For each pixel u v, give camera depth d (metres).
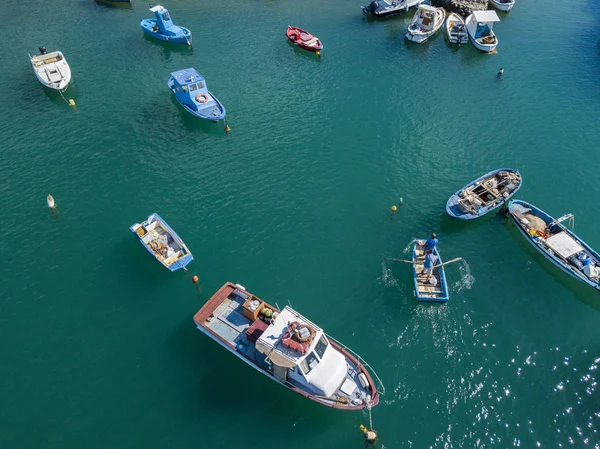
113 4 88.31
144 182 52.75
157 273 43.38
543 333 38.75
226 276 43.16
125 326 39.47
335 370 32.78
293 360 31.81
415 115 62.34
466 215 46.25
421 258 42.59
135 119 61.47
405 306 40.41
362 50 75.88
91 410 34.38
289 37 75.31
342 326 39.19
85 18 83.88
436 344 37.84
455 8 85.38
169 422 33.62
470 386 35.31
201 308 37.66
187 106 61.34
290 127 60.44
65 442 32.81
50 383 35.94
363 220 48.25
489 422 33.44
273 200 50.59
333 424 33.12
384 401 34.38
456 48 76.50
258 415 33.69
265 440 32.53
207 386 35.38
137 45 76.44
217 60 72.94
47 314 40.50
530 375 36.00
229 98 65.06
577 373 36.12
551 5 88.12
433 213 48.72
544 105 63.75
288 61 72.81
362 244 45.84
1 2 88.75
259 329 35.25
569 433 32.91
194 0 89.69
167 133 59.28
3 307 41.00
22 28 80.94
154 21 80.81
